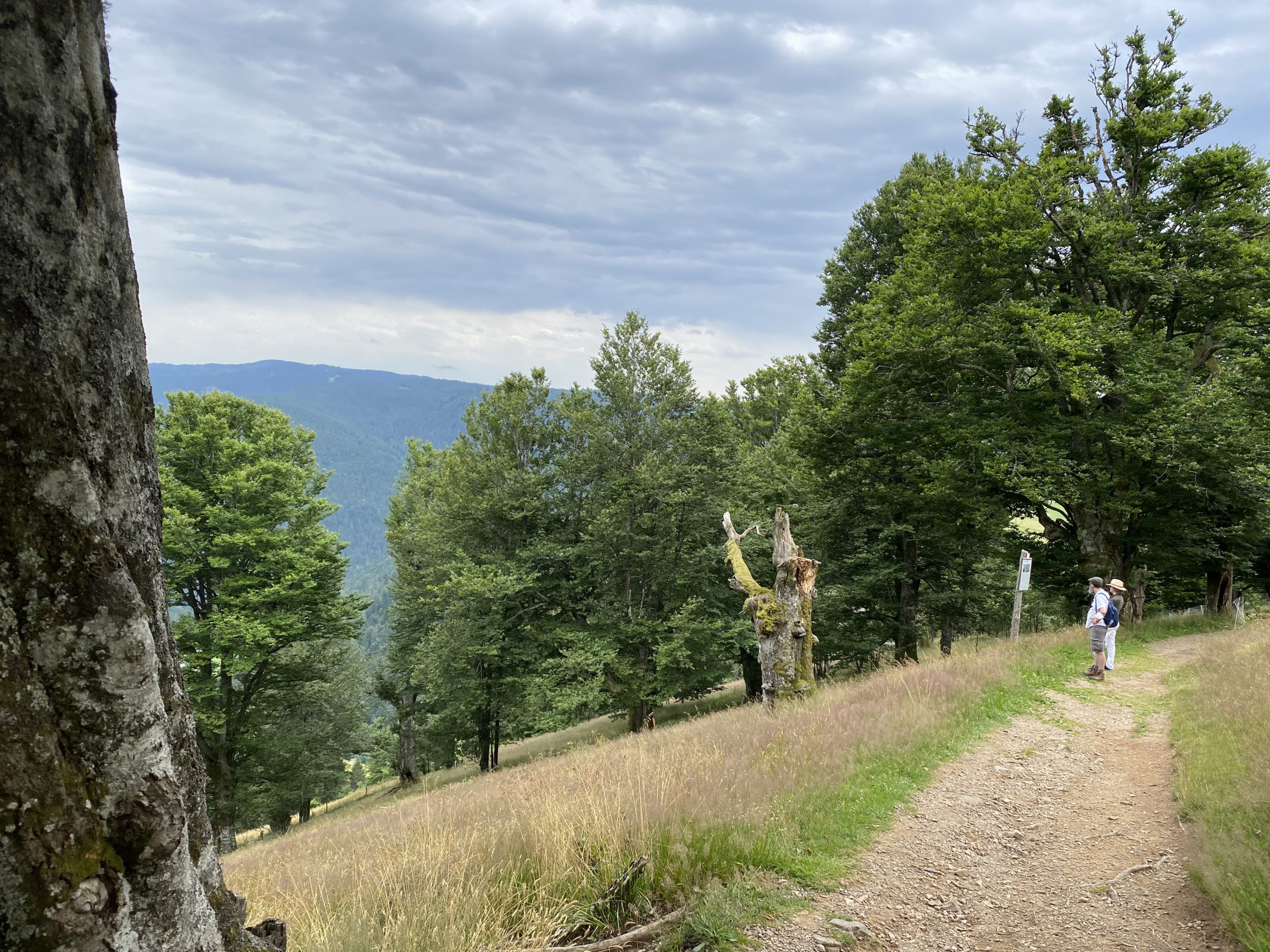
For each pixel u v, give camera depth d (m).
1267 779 5.89
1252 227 18.28
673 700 31.91
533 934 4.38
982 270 18.98
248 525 21.72
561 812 5.79
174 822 2.11
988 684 11.88
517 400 27.52
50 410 1.95
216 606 21.92
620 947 4.32
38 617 1.89
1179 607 30.09
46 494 1.92
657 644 23.95
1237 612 20.47
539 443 28.20
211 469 23.00
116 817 1.97
